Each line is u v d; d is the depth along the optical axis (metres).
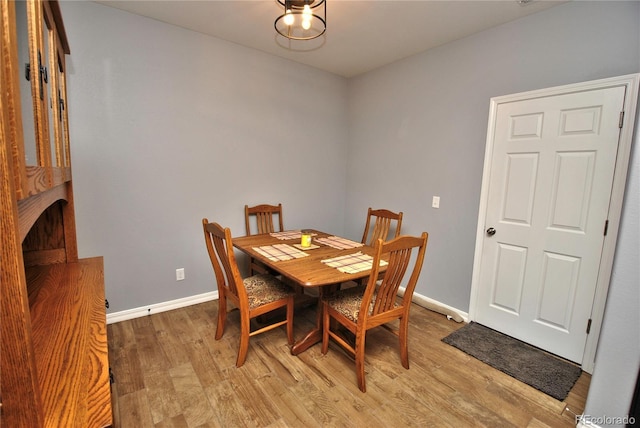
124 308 2.52
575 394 1.78
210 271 2.94
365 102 3.58
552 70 2.08
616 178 1.83
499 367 2.01
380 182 3.46
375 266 1.61
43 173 0.81
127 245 2.48
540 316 2.22
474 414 1.62
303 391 1.75
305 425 1.53
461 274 2.71
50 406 0.72
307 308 2.84
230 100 2.87
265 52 3.03
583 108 1.94
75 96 2.15
